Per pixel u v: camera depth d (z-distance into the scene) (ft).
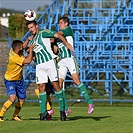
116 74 175.52
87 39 193.47
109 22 199.52
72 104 145.89
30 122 90.79
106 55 174.09
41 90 93.09
